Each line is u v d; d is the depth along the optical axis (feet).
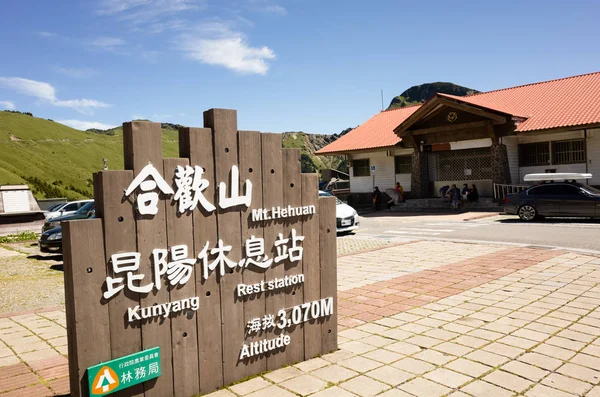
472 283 23.66
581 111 65.77
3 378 13.56
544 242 36.94
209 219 11.60
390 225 56.95
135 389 10.46
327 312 14.43
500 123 67.72
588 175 52.70
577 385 11.99
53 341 17.26
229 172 11.98
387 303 20.58
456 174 79.10
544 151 70.03
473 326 16.94
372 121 103.09
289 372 13.01
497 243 37.14
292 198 13.43
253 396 11.52
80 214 52.34
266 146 12.80
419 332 16.51
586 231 41.63
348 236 47.85
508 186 68.59
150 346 10.62
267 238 12.85
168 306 10.83
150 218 10.57
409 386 12.10
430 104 73.15
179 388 11.13
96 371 9.74
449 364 13.53
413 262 30.37
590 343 14.84
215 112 11.70
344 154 93.40
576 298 20.10
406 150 86.17
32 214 73.56
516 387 11.96
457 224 53.62
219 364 11.91
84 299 9.68
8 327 19.19
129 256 10.23
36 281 30.55
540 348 14.56
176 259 10.98
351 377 12.69
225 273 11.96
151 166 10.53
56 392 12.48
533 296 20.67
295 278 13.50
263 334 12.87
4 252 48.49
